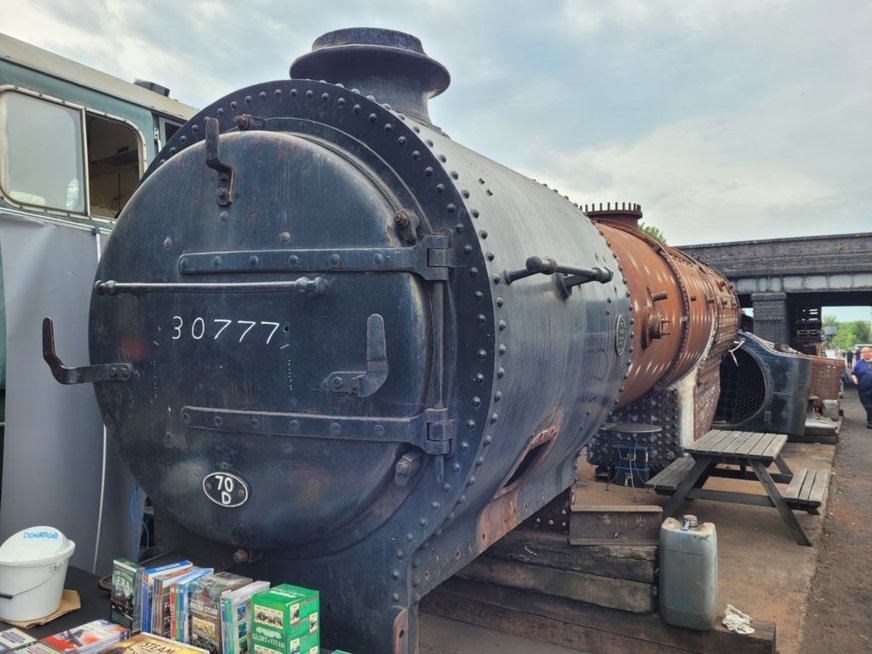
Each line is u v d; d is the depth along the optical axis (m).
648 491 6.89
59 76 3.61
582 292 3.04
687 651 3.53
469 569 3.99
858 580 5.07
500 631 3.94
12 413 3.24
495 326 2.06
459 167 2.39
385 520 2.22
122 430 2.61
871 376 12.92
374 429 2.11
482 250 2.09
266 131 2.35
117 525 3.65
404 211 2.11
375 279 2.12
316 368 2.19
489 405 2.06
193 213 2.42
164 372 2.46
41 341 3.38
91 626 2.34
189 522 2.49
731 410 10.05
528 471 2.94
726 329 8.26
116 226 2.61
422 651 3.69
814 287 20.09
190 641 2.28
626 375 3.79
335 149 2.30
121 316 2.56
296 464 2.25
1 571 2.48
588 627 3.72
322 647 2.34
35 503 3.32
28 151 3.45
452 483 2.12
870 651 3.99
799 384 9.34
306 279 2.15
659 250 5.97
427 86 3.12
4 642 2.27
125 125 4.02
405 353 2.09
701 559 3.45
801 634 4.02
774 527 6.12
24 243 3.34
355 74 3.01
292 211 2.24
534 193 3.20
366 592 2.27
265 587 2.28
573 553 3.75
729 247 21.23
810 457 9.12
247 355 2.29
